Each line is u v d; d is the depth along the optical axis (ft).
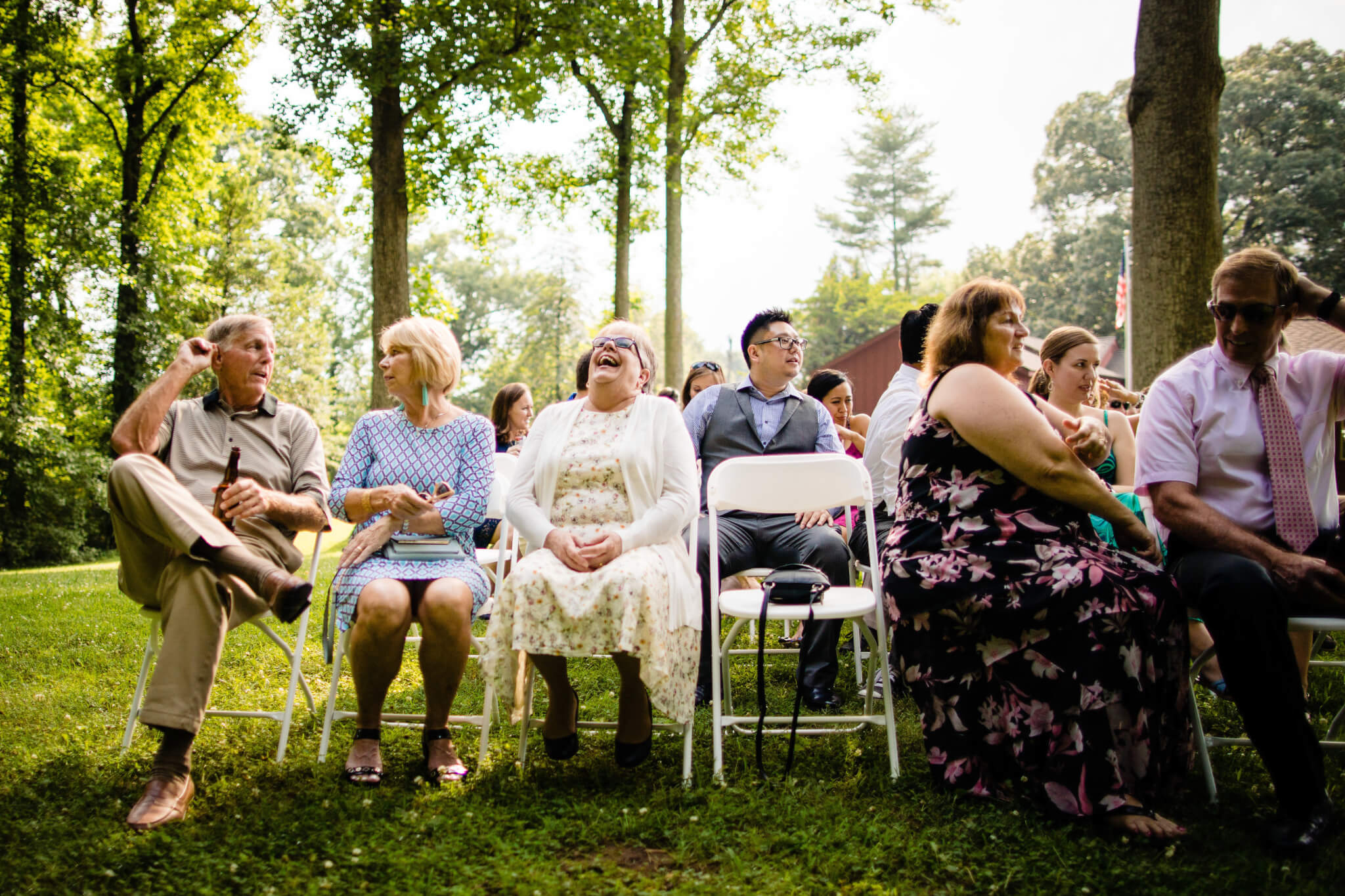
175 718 8.89
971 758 8.91
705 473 14.76
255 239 91.50
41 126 58.70
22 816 8.70
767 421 14.87
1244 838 7.84
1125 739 8.28
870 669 11.30
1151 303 21.83
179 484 9.68
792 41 51.52
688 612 9.85
